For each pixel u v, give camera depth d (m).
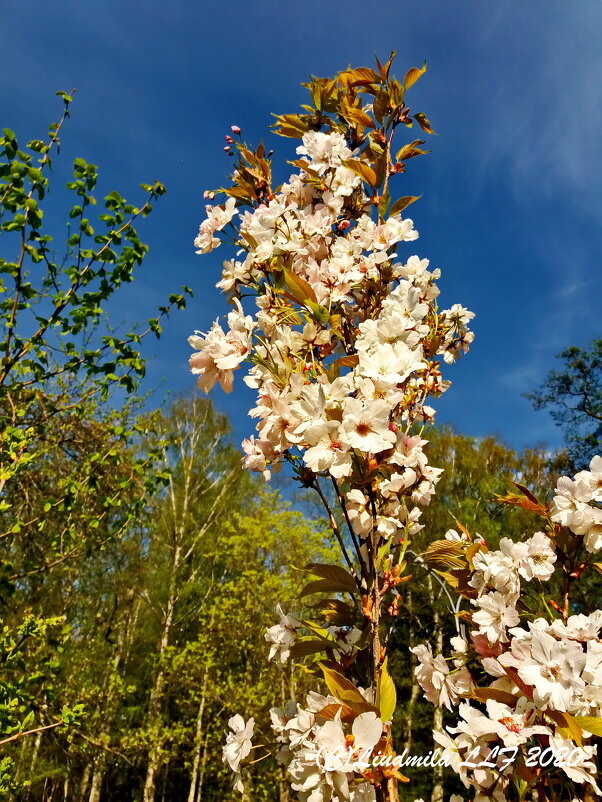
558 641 0.40
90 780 3.85
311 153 0.59
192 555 4.28
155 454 1.17
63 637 0.98
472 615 0.48
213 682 3.16
